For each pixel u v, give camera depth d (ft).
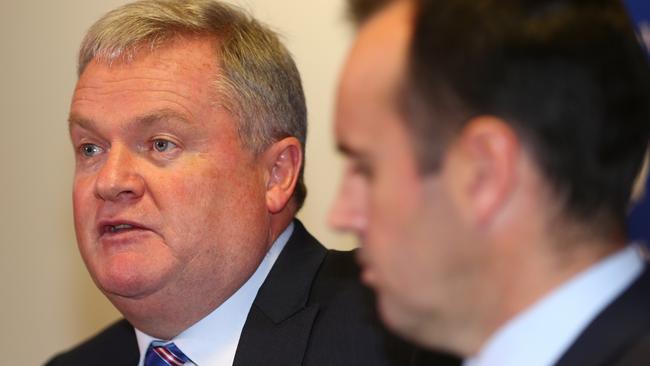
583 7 5.55
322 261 10.66
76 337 16.69
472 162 5.33
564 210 5.38
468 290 5.56
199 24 10.30
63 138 16.62
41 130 16.81
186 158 9.89
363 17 5.98
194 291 9.99
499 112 5.34
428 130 5.45
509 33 5.38
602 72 5.42
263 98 10.36
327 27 14.24
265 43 10.62
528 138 5.33
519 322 5.48
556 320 5.40
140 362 10.78
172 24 10.18
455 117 5.39
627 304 5.35
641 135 5.65
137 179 9.80
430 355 7.93
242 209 10.09
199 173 9.84
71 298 16.72
